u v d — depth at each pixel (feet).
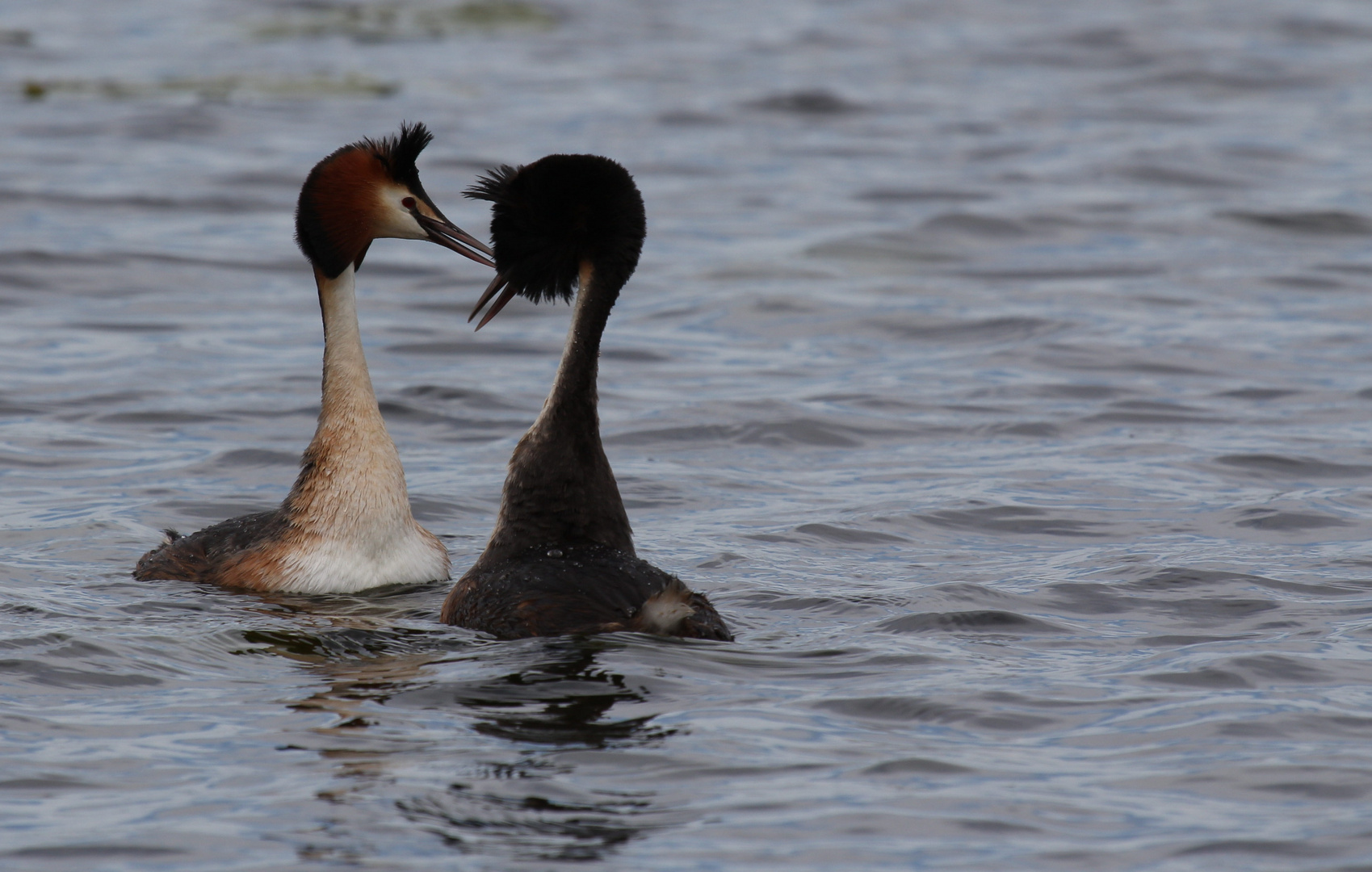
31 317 70.54
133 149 109.09
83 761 26.86
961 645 33.30
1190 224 90.12
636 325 71.72
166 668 31.89
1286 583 37.99
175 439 54.19
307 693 30.25
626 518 35.14
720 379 62.80
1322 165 106.42
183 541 40.91
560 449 34.50
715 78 144.46
